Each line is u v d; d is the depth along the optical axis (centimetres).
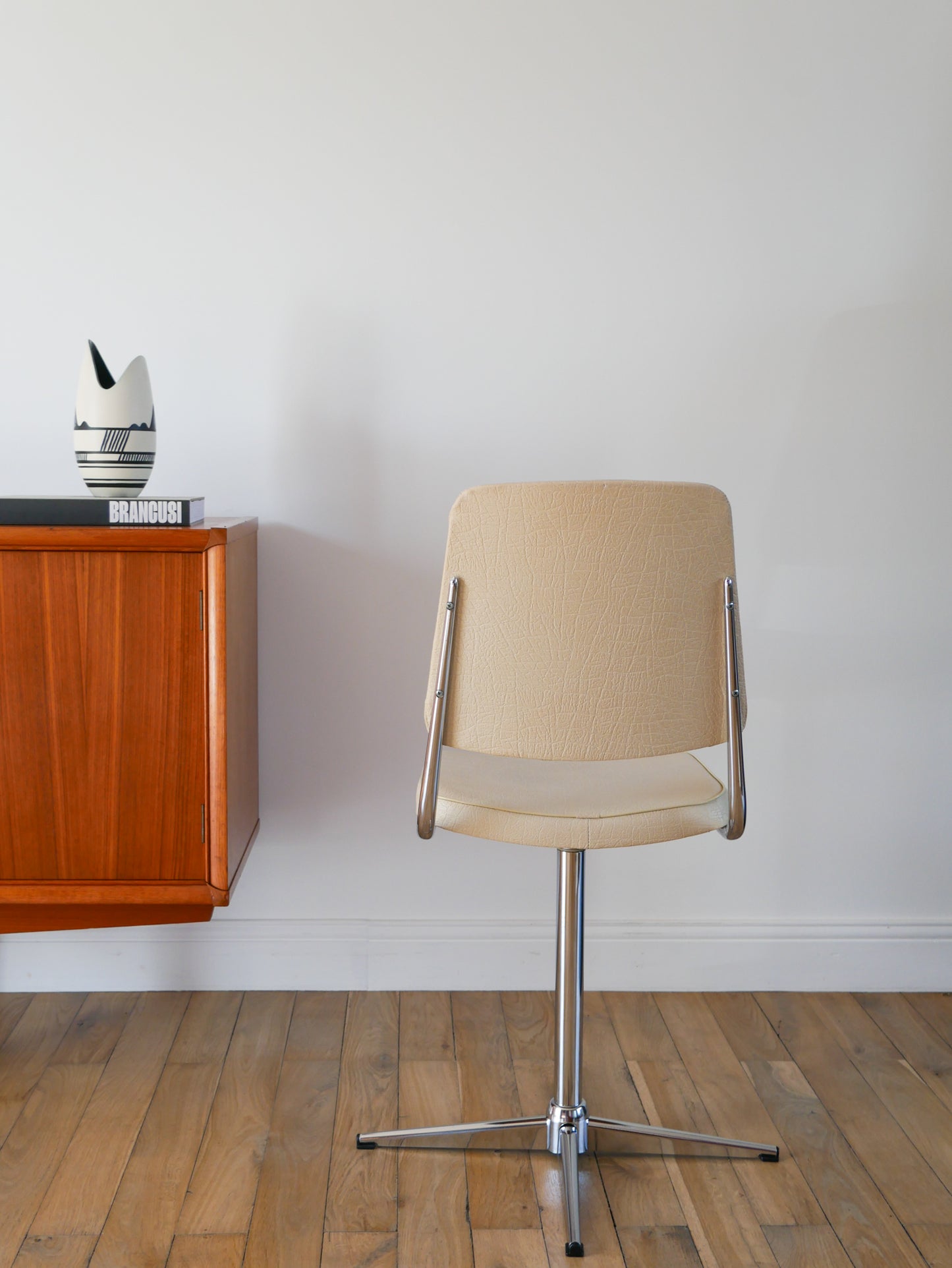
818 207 195
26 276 190
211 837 161
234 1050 182
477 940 206
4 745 159
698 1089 173
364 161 190
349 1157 153
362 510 198
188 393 194
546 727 130
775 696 206
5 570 155
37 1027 189
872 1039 190
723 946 209
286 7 186
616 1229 140
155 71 187
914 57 192
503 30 188
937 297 198
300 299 192
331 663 201
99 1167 150
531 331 195
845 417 199
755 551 202
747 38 191
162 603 157
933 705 207
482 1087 172
